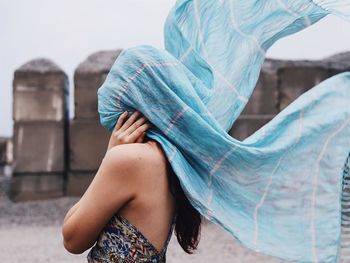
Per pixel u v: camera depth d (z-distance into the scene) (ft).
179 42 6.40
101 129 32.60
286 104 31.50
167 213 5.86
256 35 6.39
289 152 6.10
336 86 6.34
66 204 31.17
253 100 31.32
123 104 5.80
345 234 6.11
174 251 20.40
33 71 32.94
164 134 5.77
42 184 32.68
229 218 5.87
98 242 5.84
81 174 32.68
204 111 5.76
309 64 32.68
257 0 6.39
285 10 6.28
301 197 6.09
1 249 21.35
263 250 5.88
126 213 5.73
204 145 5.73
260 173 5.99
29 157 32.73
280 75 31.55
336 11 6.05
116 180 5.62
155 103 5.68
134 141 5.83
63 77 32.99
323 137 6.18
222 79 6.21
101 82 32.63
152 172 5.70
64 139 33.04
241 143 5.84
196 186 5.78
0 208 31.01
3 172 40.52
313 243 6.01
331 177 6.14
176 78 5.73
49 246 21.90
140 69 5.71
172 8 6.54
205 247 20.99
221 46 6.39
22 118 32.91
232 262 18.60
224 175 5.89
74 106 32.76
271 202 6.05
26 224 27.48
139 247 5.69
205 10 6.48
